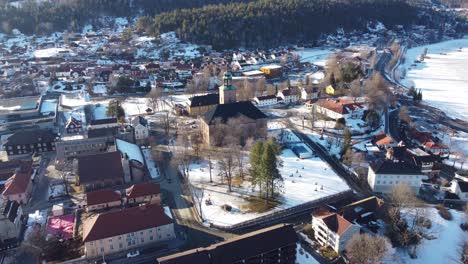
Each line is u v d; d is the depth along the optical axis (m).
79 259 101.94
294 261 100.50
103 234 102.94
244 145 176.50
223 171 149.38
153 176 148.00
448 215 122.69
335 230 104.75
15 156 167.38
